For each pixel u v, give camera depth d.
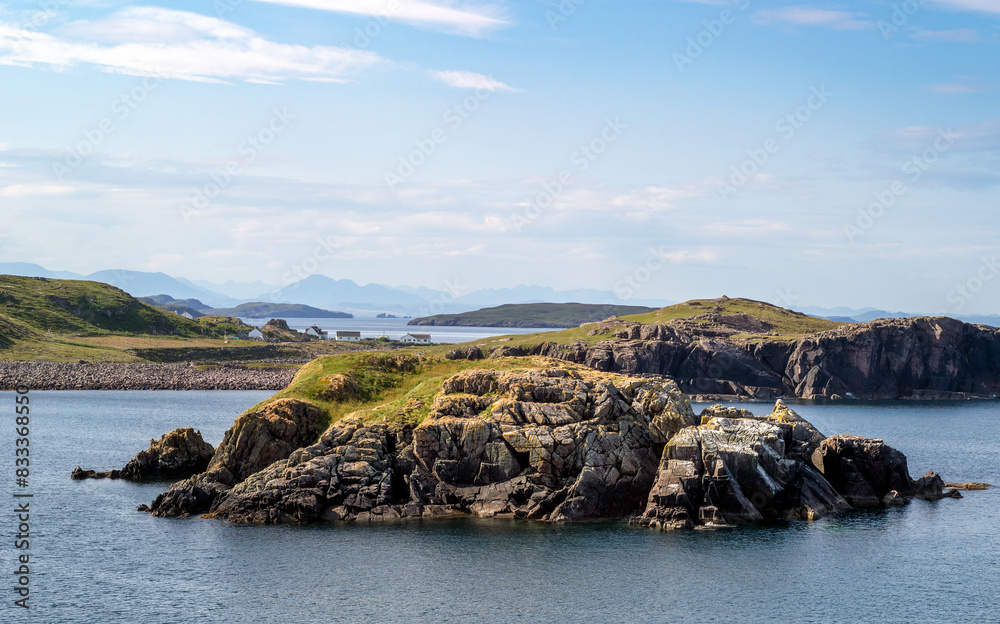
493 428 93.62
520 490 91.06
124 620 63.09
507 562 76.12
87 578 71.50
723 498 91.69
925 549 82.50
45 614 64.06
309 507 88.38
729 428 96.38
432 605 66.50
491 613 65.19
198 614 64.38
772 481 94.00
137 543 80.88
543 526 87.12
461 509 91.44
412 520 88.50
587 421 94.94
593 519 89.81
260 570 73.56
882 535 87.00
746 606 67.62
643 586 71.06
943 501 103.69
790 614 66.25
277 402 104.06
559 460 91.44
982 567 77.31
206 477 96.31
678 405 98.56
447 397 100.31
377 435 96.38
